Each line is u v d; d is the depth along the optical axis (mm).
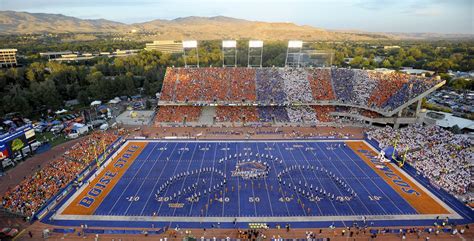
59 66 128375
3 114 81938
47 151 62531
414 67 167375
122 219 39906
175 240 36094
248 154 61312
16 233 36812
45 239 36031
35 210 41250
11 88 100438
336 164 56875
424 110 78250
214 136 71375
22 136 57281
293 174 52812
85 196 45438
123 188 47844
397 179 51062
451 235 37062
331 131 74500
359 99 82250
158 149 63969
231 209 42250
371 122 76938
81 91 99125
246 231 37281
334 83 89750
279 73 94562
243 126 78000
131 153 61812
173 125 78625
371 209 42312
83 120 79375
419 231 37469
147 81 116062
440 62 162125
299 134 72312
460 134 70000
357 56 178875
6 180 50406
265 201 44281
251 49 167875
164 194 46094
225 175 52281
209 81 90562
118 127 77375
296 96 85375
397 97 76312
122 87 109438
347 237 36562
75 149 61438
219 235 36906
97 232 37312
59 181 48406
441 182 48344
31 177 50344
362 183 49688
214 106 86688
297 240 36031
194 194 46094
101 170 54000
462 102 104875
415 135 66000
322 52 121500
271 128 76438
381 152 58344
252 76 93125
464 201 43312
